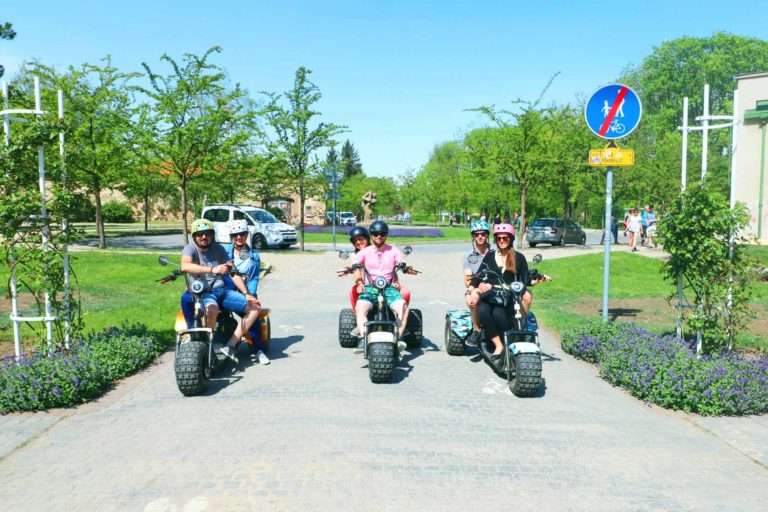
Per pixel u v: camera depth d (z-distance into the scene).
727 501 3.75
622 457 4.43
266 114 23.64
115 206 54.19
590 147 31.94
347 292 13.64
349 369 6.95
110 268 17.36
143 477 4.03
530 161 26.03
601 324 7.94
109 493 3.80
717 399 5.39
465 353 7.75
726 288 6.55
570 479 4.04
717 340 6.73
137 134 22.28
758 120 22.75
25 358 6.40
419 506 3.64
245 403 5.66
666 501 3.74
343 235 39.16
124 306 11.01
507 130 26.30
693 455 4.48
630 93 7.94
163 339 8.32
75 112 22.45
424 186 71.31
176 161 22.66
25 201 6.28
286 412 5.39
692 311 6.78
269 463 4.26
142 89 22.06
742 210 6.54
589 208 63.25
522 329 6.19
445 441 4.70
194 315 6.36
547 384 6.37
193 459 4.33
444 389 6.16
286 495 3.77
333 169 25.58
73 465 4.23
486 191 48.81
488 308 6.50
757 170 22.86
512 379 6.09
